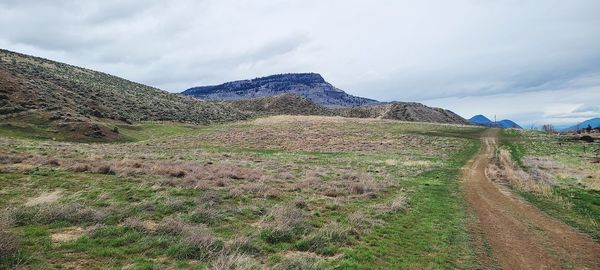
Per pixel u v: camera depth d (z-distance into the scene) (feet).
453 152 208.74
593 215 66.44
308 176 96.53
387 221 55.62
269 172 98.73
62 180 62.95
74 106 261.65
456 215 63.98
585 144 248.73
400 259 38.96
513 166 151.64
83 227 39.50
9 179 60.29
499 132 339.36
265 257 36.42
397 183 97.19
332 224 48.62
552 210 70.90
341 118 437.17
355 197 73.15
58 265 29.35
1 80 241.76
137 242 36.11
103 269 29.43
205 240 36.11
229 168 96.99
